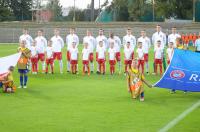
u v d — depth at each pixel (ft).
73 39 75.92
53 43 76.23
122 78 68.39
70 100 47.26
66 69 82.84
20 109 42.11
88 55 73.56
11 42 185.06
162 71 76.43
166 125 35.81
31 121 37.09
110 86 58.49
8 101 46.47
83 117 38.65
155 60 74.64
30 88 56.39
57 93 52.24
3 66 54.49
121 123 36.45
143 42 75.66
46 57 75.25
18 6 230.89
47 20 223.71
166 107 43.47
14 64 55.31
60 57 76.48
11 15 228.43
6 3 228.84
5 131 33.81
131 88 48.34
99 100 47.32
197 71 49.37
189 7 205.98
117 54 75.72
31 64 75.25
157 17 205.77
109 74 74.38
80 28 181.88
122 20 214.90
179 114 40.16
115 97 49.37
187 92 53.16
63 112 40.73
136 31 177.06
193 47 136.77
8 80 52.24
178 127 35.17
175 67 49.55
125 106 43.83
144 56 75.56
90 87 57.47
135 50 82.38
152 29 177.17
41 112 40.73
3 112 40.70
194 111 41.63
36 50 75.31
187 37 138.72
